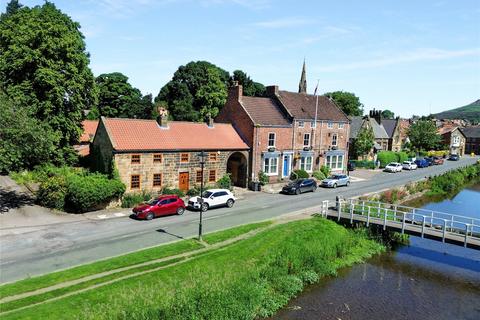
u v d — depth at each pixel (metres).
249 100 48.22
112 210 33.22
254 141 44.81
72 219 30.08
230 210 34.31
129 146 35.00
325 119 53.44
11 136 29.62
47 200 32.66
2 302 16.05
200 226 25.03
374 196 39.56
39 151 32.59
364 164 69.38
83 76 43.47
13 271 19.66
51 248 23.30
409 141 93.50
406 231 27.75
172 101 81.38
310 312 19.25
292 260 23.00
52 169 40.81
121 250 23.09
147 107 78.94
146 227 28.20
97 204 32.84
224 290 17.66
